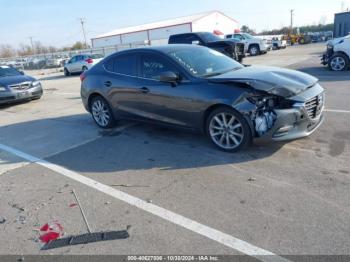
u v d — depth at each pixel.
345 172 3.90
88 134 6.43
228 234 2.95
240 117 4.41
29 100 11.66
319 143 4.85
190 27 47.56
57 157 5.28
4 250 2.97
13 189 4.21
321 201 3.34
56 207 3.66
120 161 4.86
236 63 5.72
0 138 6.78
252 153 4.65
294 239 2.81
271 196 3.51
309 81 4.74
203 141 5.32
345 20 20.39
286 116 4.25
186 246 2.84
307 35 46.38
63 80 20.41
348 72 11.65
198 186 3.88
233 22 55.47
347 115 6.14
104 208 3.56
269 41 31.31
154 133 6.04
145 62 5.57
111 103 6.29
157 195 3.75
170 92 5.09
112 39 58.91
